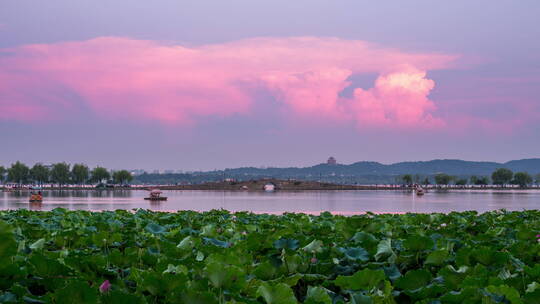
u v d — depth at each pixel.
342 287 5.17
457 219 13.38
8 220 12.02
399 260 6.73
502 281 4.82
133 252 6.42
